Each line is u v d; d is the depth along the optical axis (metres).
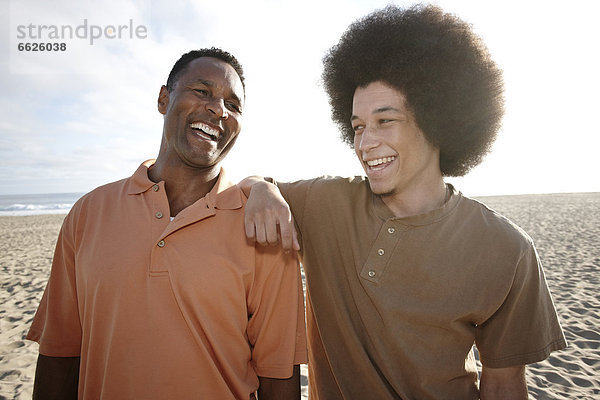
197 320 1.32
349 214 1.61
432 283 1.43
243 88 1.67
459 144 1.69
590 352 3.99
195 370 1.28
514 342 1.46
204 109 1.47
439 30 1.58
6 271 7.99
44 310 1.54
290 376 1.45
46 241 13.14
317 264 1.65
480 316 1.43
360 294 1.52
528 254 1.43
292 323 1.48
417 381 1.44
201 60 1.54
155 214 1.39
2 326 4.85
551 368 3.72
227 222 1.46
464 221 1.49
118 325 1.28
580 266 7.32
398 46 1.48
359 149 1.50
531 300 1.45
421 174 1.54
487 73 1.64
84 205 1.49
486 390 1.56
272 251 1.47
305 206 1.71
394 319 1.44
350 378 1.54
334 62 1.84
